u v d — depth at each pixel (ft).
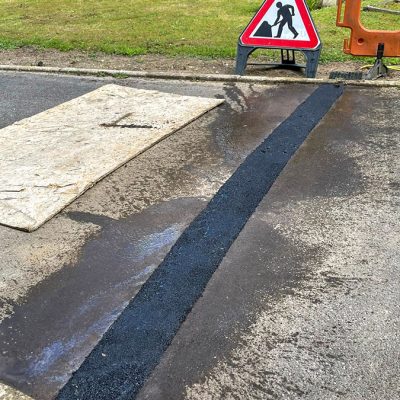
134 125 16.74
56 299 9.37
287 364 7.93
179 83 21.44
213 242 10.88
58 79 22.39
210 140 15.84
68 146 15.26
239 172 13.79
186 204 12.32
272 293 9.40
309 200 12.41
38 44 27.91
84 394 7.52
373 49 20.70
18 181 13.16
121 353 8.20
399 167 13.85
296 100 19.04
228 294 9.41
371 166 13.98
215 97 19.70
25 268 10.18
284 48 21.21
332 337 8.39
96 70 22.84
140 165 14.25
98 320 8.87
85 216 11.86
